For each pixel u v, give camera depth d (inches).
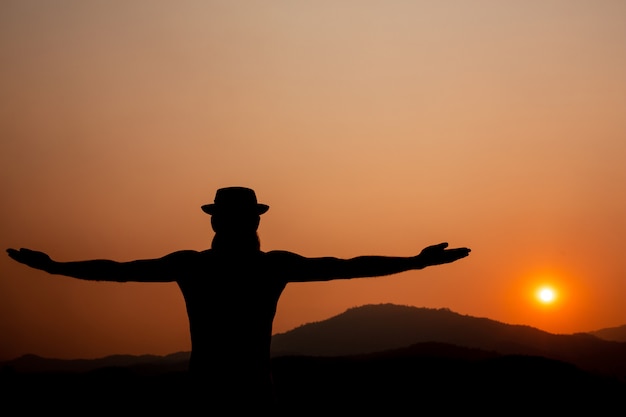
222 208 159.8
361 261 154.5
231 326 152.9
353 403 299.1
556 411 295.4
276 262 156.9
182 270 156.6
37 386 344.2
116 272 154.5
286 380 338.6
